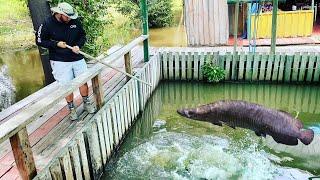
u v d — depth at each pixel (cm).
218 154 592
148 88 870
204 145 625
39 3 719
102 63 534
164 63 1019
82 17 811
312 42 1125
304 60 954
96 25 870
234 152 600
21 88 938
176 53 1002
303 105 886
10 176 386
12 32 1477
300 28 1195
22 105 580
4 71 1086
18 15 1641
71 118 526
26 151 349
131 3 1638
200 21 1209
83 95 542
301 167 554
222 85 1013
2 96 880
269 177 530
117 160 595
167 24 1803
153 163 577
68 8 471
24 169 348
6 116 537
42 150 441
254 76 992
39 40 484
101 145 542
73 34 497
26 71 1084
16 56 1248
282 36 1210
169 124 744
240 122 345
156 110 853
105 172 559
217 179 528
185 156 591
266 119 336
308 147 609
